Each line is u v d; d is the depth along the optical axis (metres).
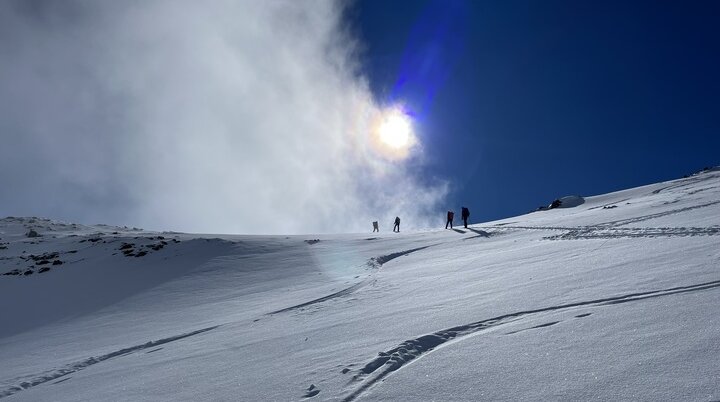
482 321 6.68
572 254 11.87
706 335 4.33
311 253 25.88
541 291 7.85
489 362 4.90
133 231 44.00
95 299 20.73
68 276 25.55
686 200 21.45
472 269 13.01
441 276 12.84
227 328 11.14
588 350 4.64
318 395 4.98
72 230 42.78
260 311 13.04
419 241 25.38
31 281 25.17
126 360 9.31
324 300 12.90
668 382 3.62
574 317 5.88
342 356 6.26
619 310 5.74
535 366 4.54
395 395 4.56
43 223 45.28
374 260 20.64
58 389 7.83
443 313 7.70
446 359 5.27
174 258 27.03
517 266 11.73
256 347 8.19
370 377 5.19
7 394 8.19
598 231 16.30
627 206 24.41
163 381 6.96
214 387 6.11
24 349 13.01
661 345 4.34
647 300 5.93
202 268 24.14
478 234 24.30
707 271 6.75
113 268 26.31
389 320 8.09
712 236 10.24
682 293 5.91
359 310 9.98
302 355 6.85
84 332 14.67
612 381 3.86
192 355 8.56
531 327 5.87
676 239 10.69
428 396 4.38
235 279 21.30
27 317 19.08
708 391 3.36
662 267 7.70
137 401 6.16
